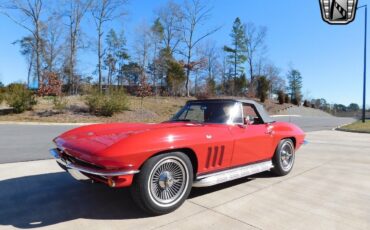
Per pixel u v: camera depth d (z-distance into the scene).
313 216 3.38
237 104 4.45
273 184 4.66
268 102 44.34
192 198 3.94
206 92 32.28
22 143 8.87
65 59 35.53
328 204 3.78
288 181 4.85
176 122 4.49
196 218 3.29
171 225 3.10
